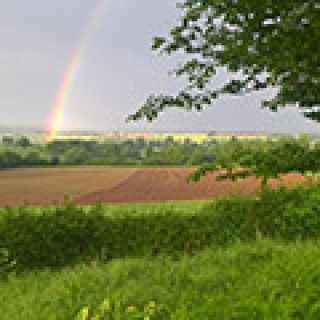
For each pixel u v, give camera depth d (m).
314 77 4.22
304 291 5.34
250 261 7.88
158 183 50.16
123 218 10.23
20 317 5.60
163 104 4.95
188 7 4.45
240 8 3.93
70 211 10.08
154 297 5.89
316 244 9.17
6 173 75.31
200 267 7.51
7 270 8.77
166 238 10.01
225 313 4.96
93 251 9.67
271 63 4.22
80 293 6.09
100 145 141.00
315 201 10.36
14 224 9.41
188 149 107.06
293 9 3.97
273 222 10.57
